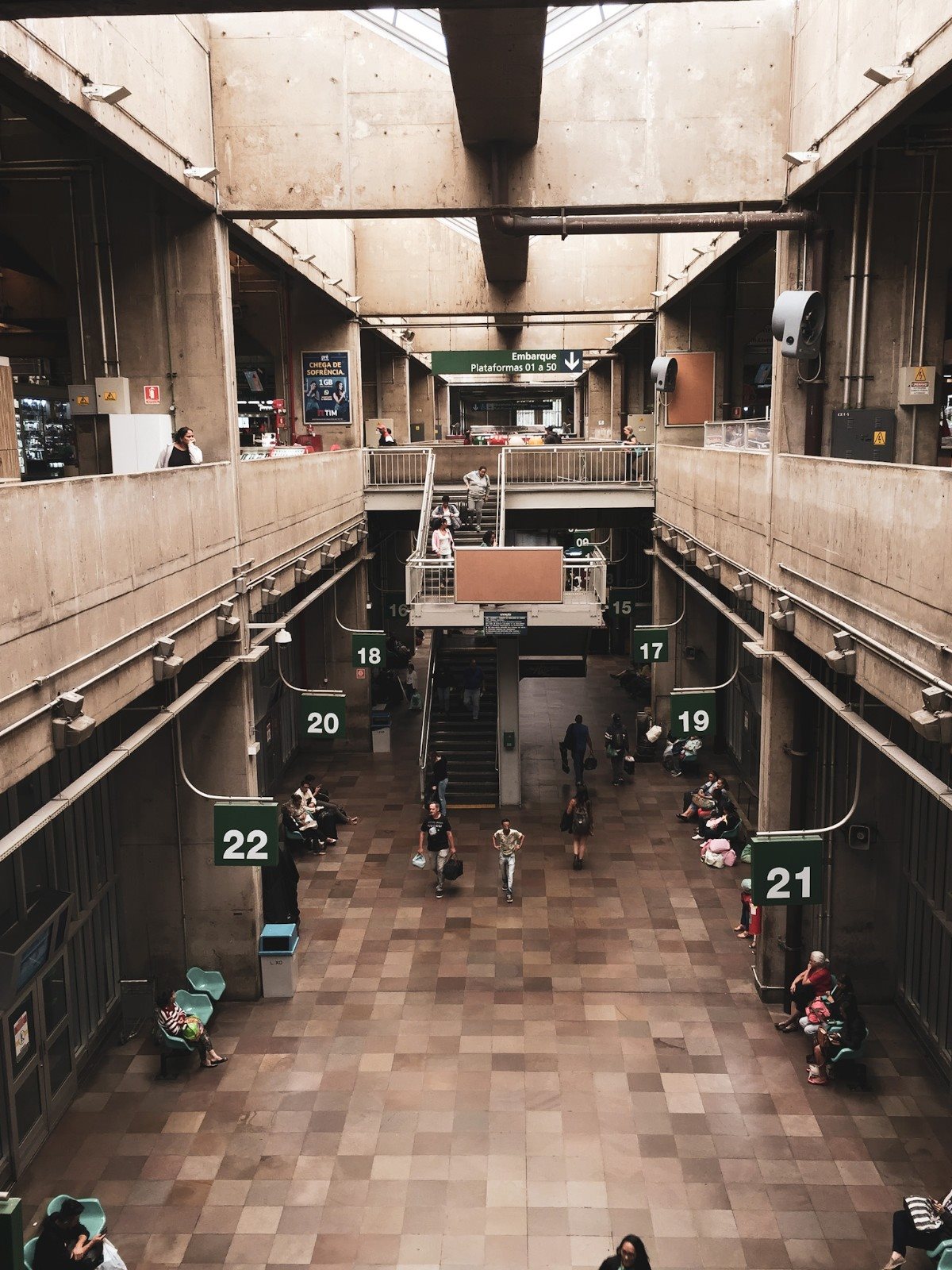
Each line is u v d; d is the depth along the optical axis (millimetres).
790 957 12836
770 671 12781
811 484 10500
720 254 15797
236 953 13242
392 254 23406
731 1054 11875
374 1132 10547
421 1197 9578
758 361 29359
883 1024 12617
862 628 8727
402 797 21234
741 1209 9367
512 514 25047
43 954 10492
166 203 12641
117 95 8852
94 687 7895
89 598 7852
